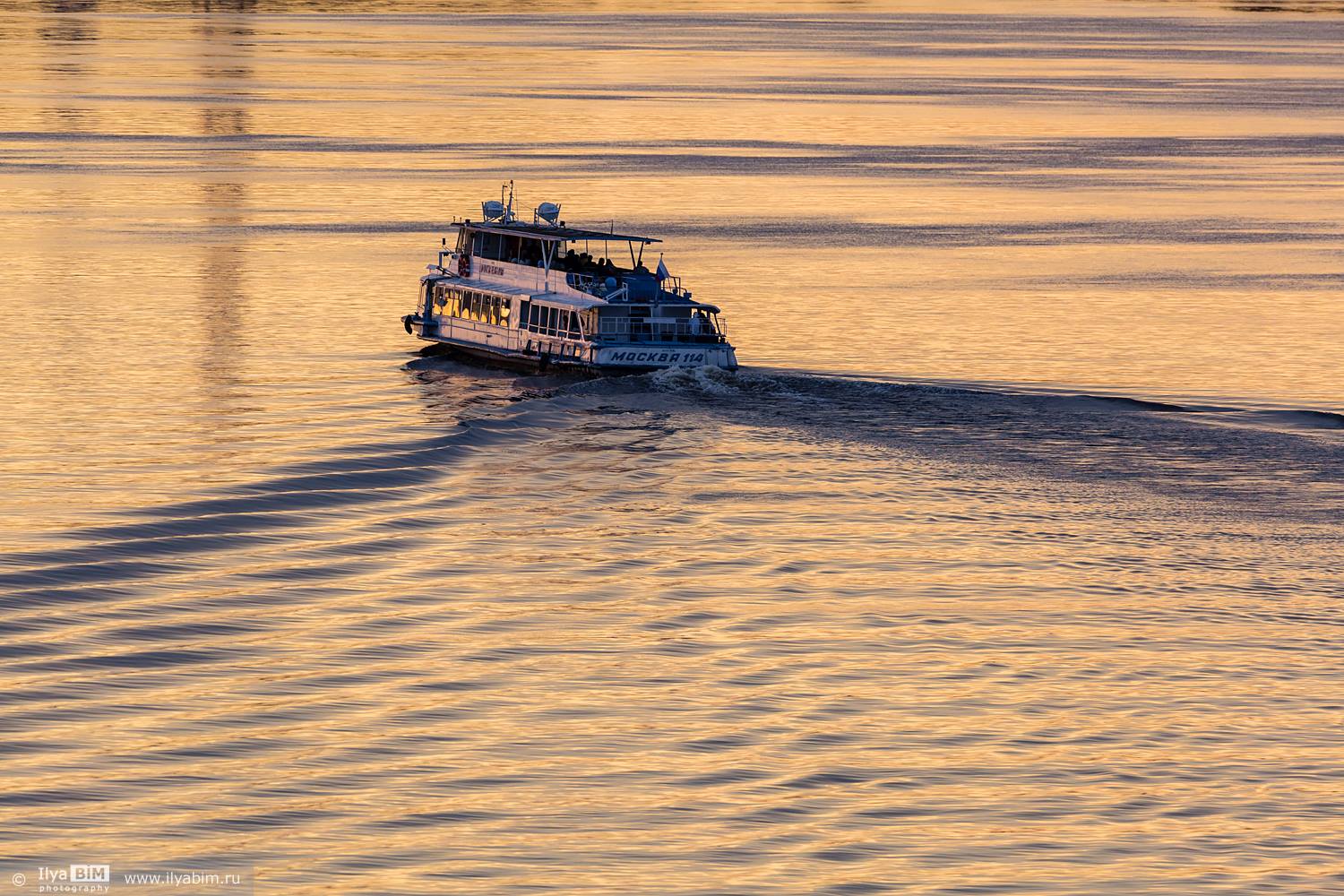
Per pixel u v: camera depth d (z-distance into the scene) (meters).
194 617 191.12
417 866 137.12
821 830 143.88
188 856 138.12
